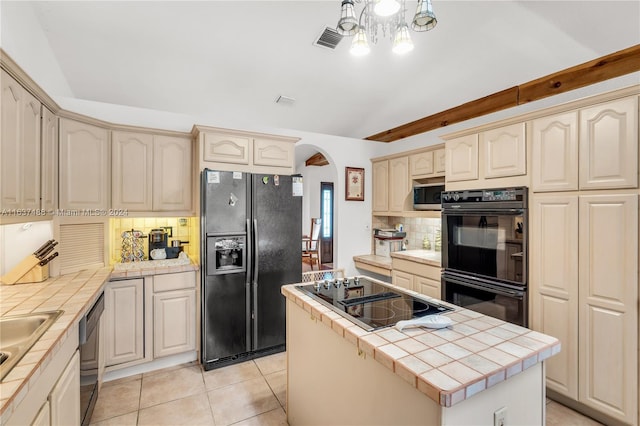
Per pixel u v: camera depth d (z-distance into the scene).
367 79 3.18
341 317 1.42
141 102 3.12
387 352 1.07
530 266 2.25
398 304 1.61
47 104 2.02
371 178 4.34
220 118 3.48
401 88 3.33
